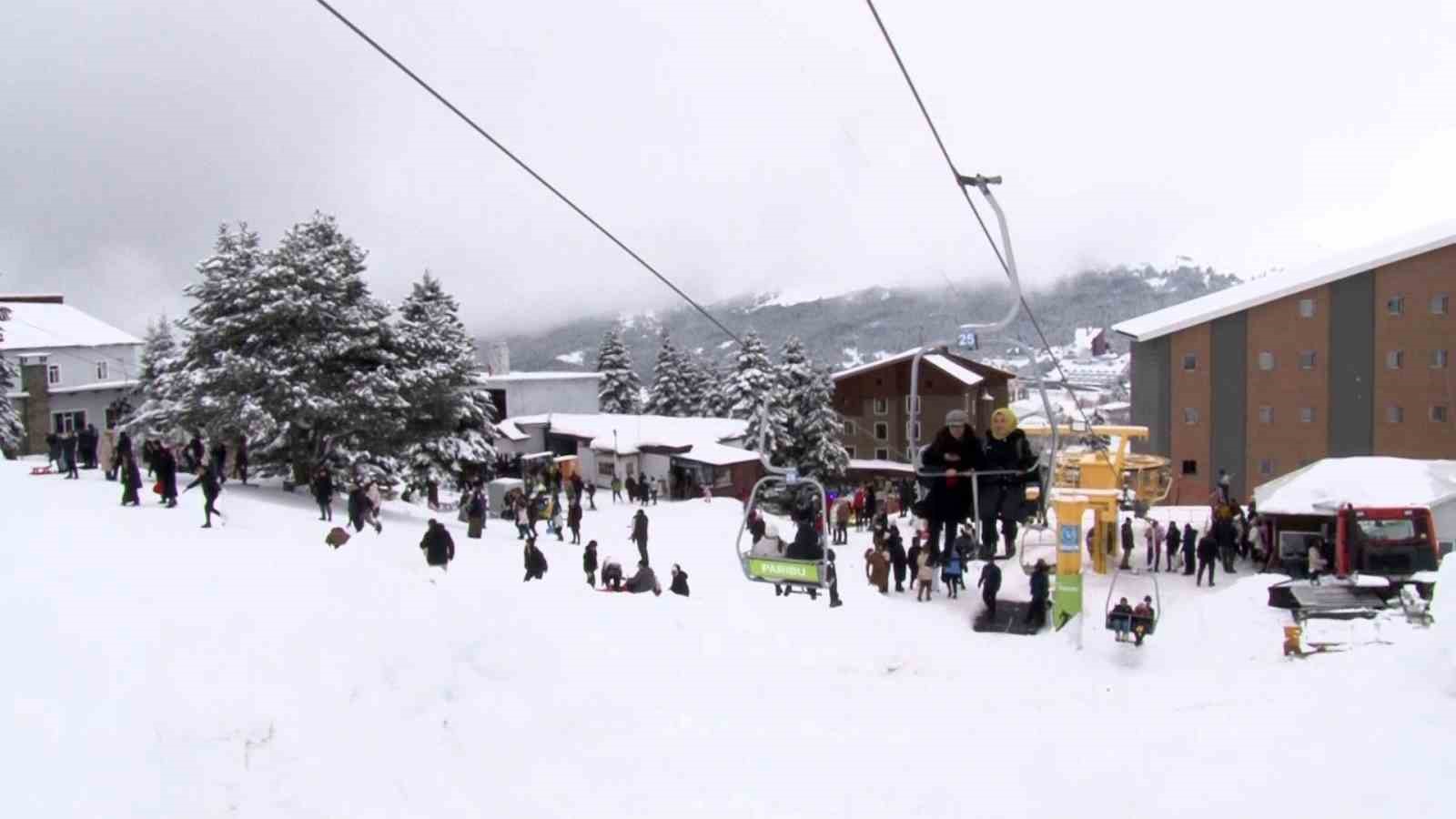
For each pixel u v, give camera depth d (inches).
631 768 367.2
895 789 348.2
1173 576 1304.1
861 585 1167.0
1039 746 384.8
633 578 825.5
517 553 1175.6
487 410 2066.9
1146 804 318.3
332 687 380.2
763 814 330.3
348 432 1599.4
